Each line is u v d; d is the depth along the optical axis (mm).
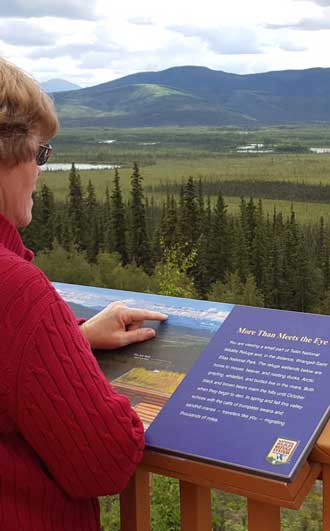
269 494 1233
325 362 1415
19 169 1339
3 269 1236
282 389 1376
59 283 2146
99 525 1461
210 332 1611
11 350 1206
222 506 3670
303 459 1235
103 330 1639
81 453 1231
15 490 1293
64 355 1217
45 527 1316
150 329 1672
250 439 1295
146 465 1385
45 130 1368
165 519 3545
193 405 1403
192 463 1312
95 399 1232
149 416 1410
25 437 1255
